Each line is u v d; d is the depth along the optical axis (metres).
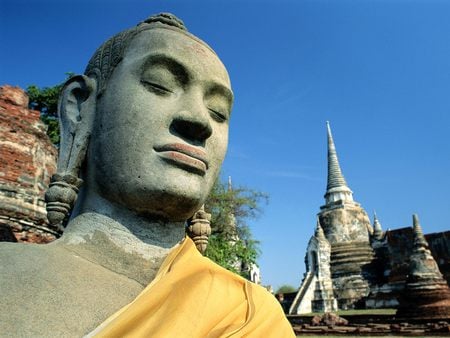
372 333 18.66
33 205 10.47
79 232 3.28
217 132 3.70
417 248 25.98
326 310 36.69
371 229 42.97
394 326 19.95
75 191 3.47
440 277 24.84
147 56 3.38
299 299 37.66
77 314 2.46
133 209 3.26
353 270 38.50
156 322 2.50
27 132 11.04
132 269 3.12
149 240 3.30
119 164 3.22
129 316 2.46
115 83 3.44
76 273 2.75
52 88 22.05
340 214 42.06
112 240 3.19
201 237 4.04
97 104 3.56
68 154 3.51
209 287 2.97
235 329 2.77
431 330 18.14
